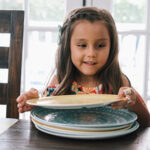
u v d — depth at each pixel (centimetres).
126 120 57
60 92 105
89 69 88
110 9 156
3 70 162
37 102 60
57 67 111
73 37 90
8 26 98
